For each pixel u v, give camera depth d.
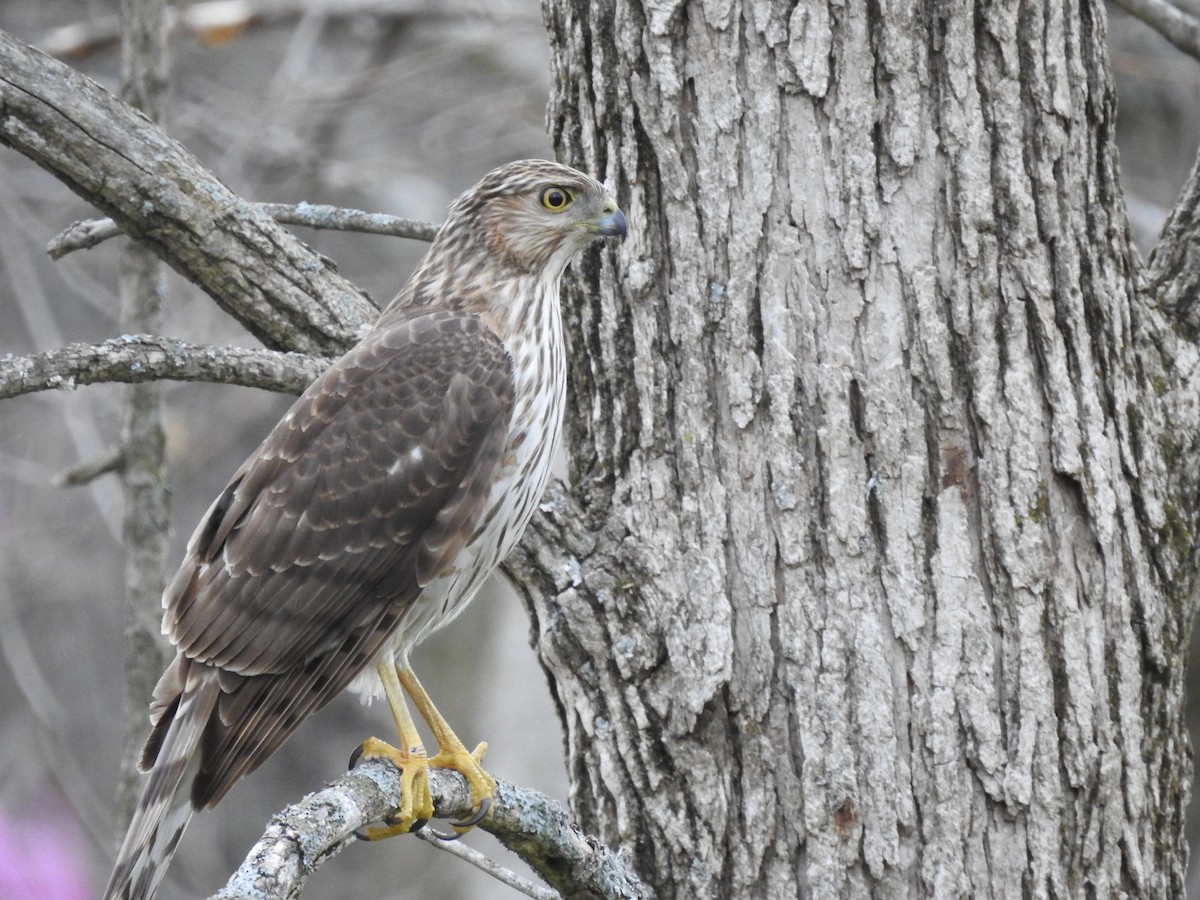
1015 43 8.71
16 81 8.65
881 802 8.46
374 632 9.08
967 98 8.67
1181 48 10.64
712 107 8.84
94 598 22.14
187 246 9.03
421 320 9.52
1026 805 8.41
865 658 8.54
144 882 8.11
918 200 8.66
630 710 8.80
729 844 8.65
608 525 9.02
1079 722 8.49
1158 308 9.20
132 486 11.38
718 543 8.77
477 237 9.66
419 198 22.19
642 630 8.82
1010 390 8.60
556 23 9.41
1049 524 8.59
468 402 9.22
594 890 8.43
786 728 8.61
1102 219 8.96
